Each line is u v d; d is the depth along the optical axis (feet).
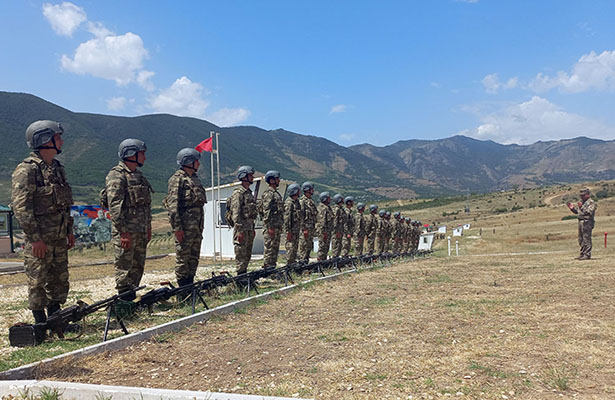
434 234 144.15
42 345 19.84
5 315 27.02
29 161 21.34
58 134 22.04
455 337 20.24
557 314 24.22
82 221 86.53
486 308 26.71
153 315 26.32
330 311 27.43
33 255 20.98
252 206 38.06
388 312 26.71
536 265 53.57
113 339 19.70
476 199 360.48
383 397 13.25
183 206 31.45
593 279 37.19
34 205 21.30
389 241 83.25
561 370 15.30
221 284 30.99
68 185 23.13
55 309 23.31
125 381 15.15
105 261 70.59
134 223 26.03
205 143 67.72
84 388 13.21
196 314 24.25
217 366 16.74
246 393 13.84
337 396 13.41
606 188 316.81
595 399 12.84
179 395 12.66
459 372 15.38
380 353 18.01
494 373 15.16
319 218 54.90
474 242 128.88
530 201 315.58
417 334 20.99
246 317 25.75
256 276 34.81
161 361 17.44
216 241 78.59
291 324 23.86
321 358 17.53
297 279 42.32
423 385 14.20
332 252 58.75
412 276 45.91
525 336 19.97
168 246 102.53
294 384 14.57
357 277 45.93
